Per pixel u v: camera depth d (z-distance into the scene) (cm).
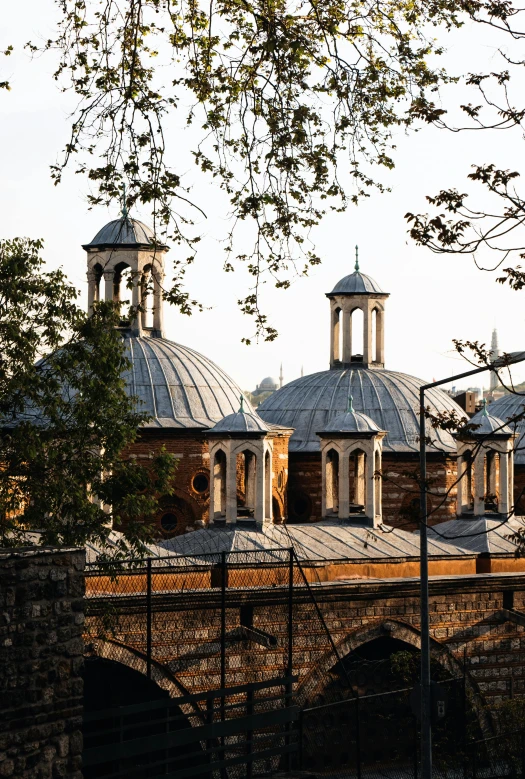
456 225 2786
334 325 7006
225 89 2806
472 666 5069
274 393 6912
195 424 5684
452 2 2786
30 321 3794
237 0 2808
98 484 3859
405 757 4847
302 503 6412
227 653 4425
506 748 4781
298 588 4612
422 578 3553
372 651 4962
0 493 3775
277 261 2811
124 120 2727
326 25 2789
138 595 4153
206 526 5578
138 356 5844
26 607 2416
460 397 9606
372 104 2773
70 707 2503
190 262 2939
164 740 3102
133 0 2769
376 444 5644
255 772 4322
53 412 3816
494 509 5956
